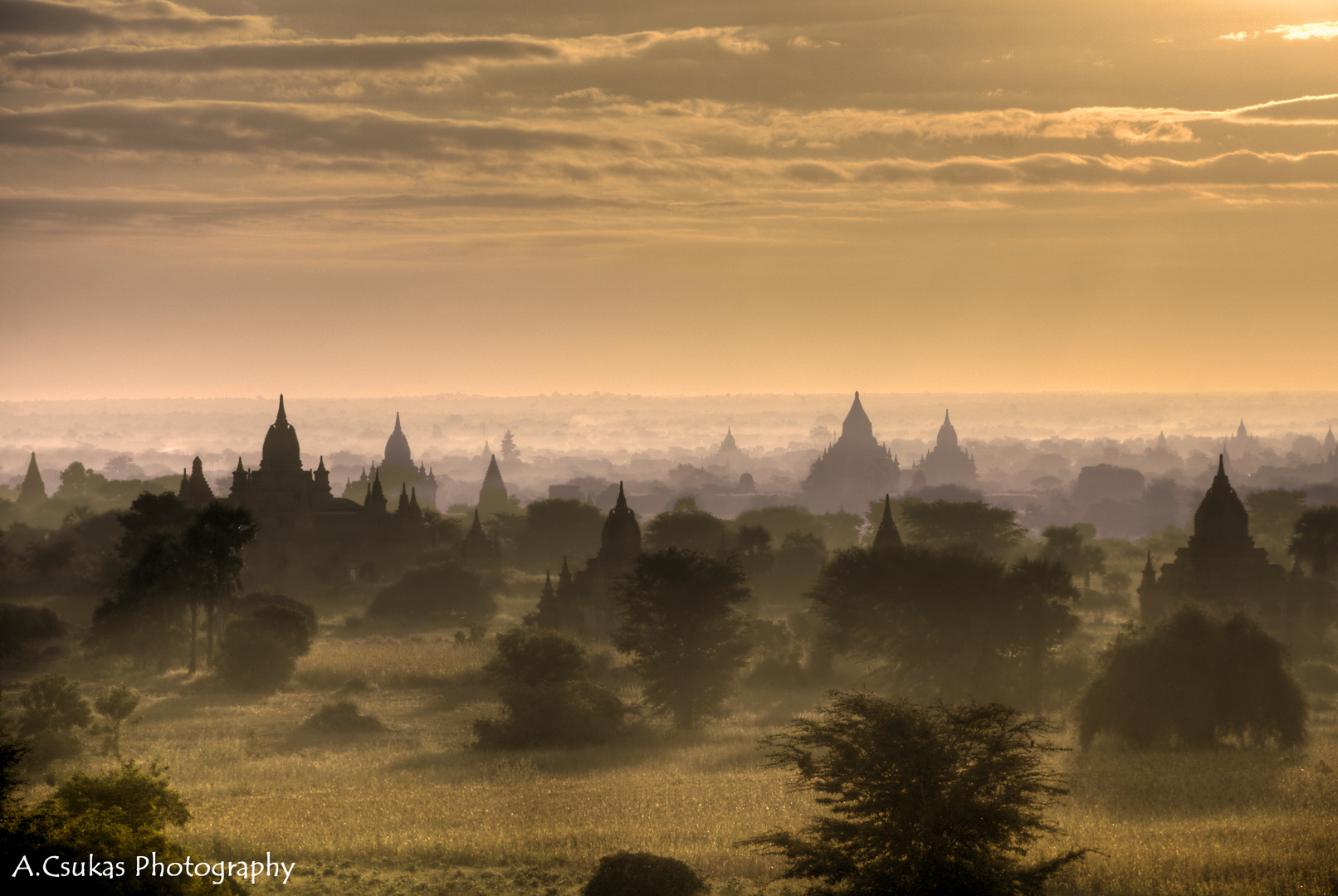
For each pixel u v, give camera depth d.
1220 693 101.81
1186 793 83.19
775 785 88.62
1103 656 109.12
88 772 91.12
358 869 65.81
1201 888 60.22
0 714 100.38
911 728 52.25
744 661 127.50
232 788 90.19
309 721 120.25
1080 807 79.69
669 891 59.88
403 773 97.31
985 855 50.56
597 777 94.56
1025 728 54.25
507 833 73.75
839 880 51.53
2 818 48.41
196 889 51.91
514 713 113.56
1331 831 70.56
